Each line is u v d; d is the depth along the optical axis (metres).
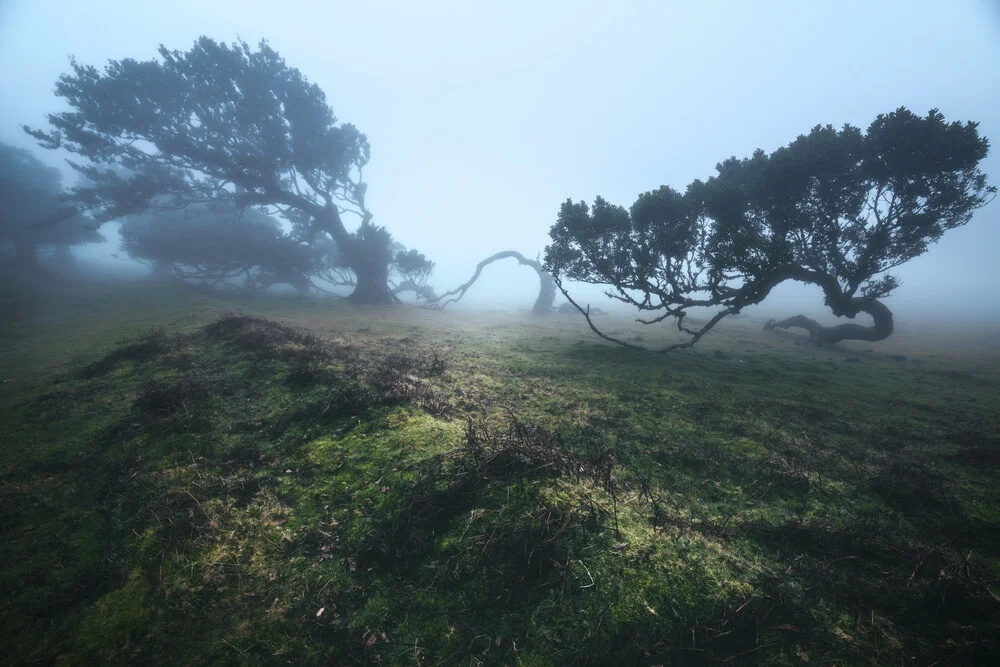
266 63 27.31
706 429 5.85
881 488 4.30
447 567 2.96
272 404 5.48
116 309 17.84
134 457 4.37
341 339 11.59
